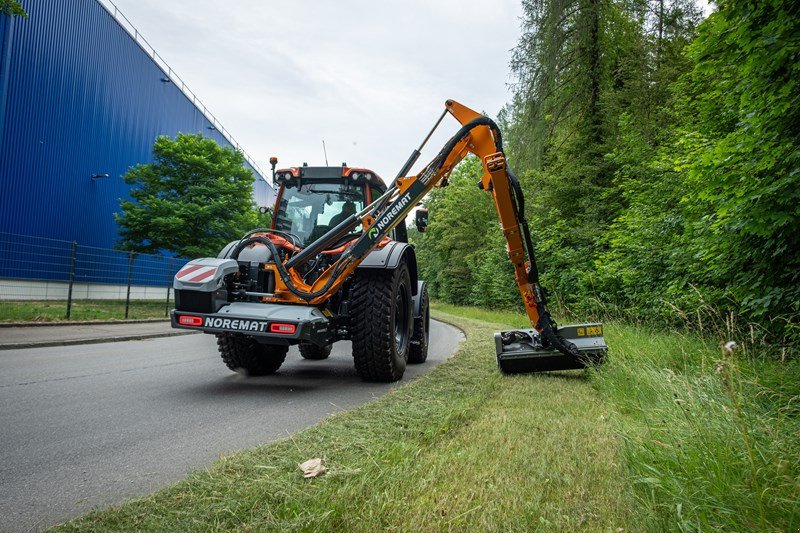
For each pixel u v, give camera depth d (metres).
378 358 4.92
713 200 5.16
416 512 1.72
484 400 3.62
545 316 4.95
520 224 4.93
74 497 2.11
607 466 2.18
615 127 15.21
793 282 4.95
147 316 13.65
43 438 2.99
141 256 15.66
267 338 4.33
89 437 3.02
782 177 4.49
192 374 5.52
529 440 2.57
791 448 1.97
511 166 17.27
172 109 29.05
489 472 2.10
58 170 19.06
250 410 3.79
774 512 1.56
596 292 11.23
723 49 4.70
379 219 4.70
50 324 10.29
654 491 1.83
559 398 3.74
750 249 5.16
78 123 20.19
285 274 4.55
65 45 19.25
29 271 13.30
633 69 15.12
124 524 1.73
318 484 2.01
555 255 15.05
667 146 10.88
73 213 20.05
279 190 6.17
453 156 4.88
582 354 4.86
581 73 16.39
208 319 4.25
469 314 22.95
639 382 3.82
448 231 36.06
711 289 6.34
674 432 2.26
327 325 4.64
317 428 2.88
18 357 6.42
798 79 4.26
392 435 2.72
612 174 15.27
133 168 20.20
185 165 20.05
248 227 20.83
